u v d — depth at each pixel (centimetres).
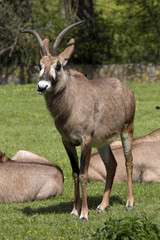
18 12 5428
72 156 1457
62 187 1788
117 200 1656
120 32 5822
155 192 1723
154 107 3781
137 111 3631
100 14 5916
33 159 1923
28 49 5441
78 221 1372
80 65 5381
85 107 1384
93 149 2619
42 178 1719
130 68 5322
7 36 5406
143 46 5859
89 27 5662
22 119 3438
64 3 5519
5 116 3519
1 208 1577
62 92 1357
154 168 1900
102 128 1454
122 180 1944
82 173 1387
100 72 5362
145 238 1098
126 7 6022
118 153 1973
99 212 1482
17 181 1681
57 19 5456
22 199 1681
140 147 1945
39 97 4412
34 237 1238
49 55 1376
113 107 1480
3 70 5366
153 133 1970
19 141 2789
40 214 1480
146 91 4653
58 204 1633
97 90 1459
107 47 5875
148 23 5794
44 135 2953
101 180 1961
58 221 1389
